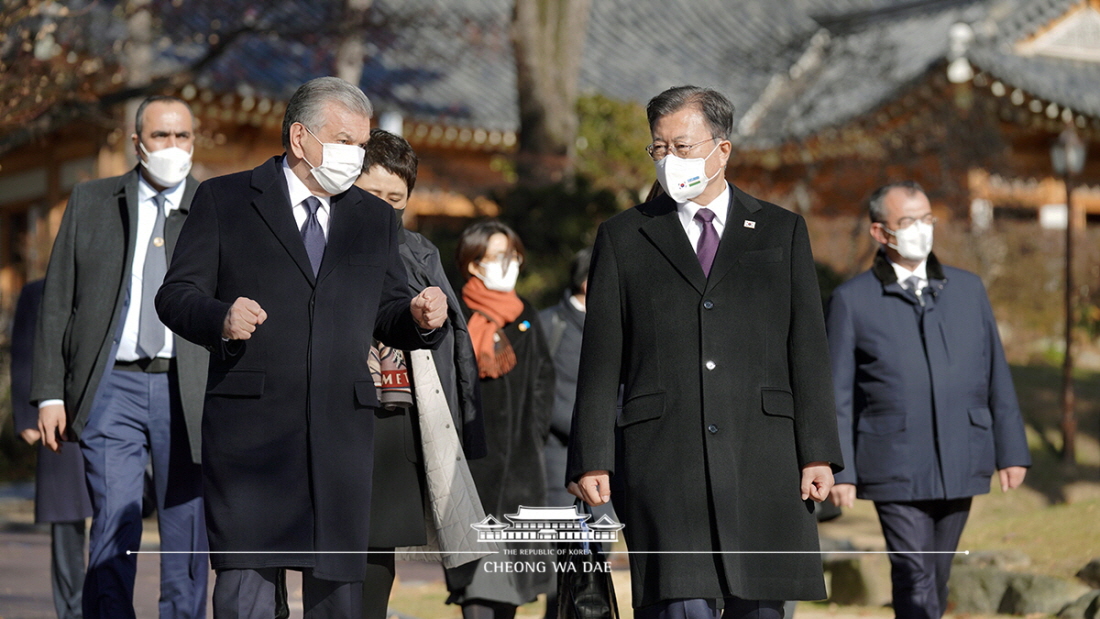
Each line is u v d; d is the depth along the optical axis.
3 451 40.62
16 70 24.52
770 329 11.34
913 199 15.60
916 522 15.46
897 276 15.91
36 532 29.36
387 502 12.68
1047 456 35.31
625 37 79.12
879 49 62.50
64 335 14.65
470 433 13.72
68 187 58.72
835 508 15.83
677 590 10.95
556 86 50.88
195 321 10.37
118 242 14.63
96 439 14.33
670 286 11.35
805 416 11.25
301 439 10.70
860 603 20.84
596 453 11.26
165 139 14.52
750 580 10.95
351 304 10.95
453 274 35.41
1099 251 48.38
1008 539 22.52
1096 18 68.88
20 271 60.69
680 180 11.30
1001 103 57.81
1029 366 45.06
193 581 14.40
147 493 16.19
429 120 59.41
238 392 10.66
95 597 14.12
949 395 15.49
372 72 60.59
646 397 11.27
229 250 10.95
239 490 10.65
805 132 56.44
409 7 61.97
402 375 12.83
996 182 56.12
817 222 50.47
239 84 52.66
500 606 15.39
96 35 35.97
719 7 84.00
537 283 37.25
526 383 16.38
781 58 70.50
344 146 10.94
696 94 11.53
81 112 33.66
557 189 39.00
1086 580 18.95
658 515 11.09
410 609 20.17
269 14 44.88
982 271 47.00
